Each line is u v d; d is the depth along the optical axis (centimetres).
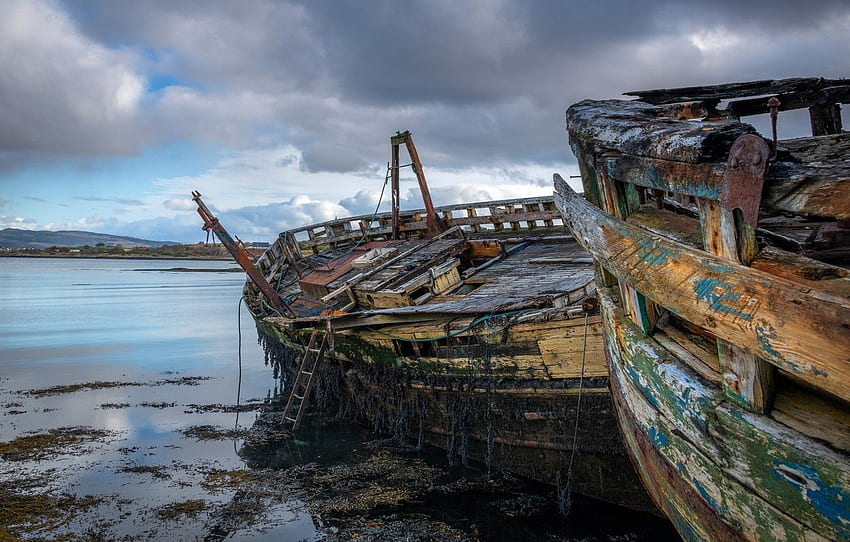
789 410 295
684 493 385
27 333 3066
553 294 917
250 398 1647
